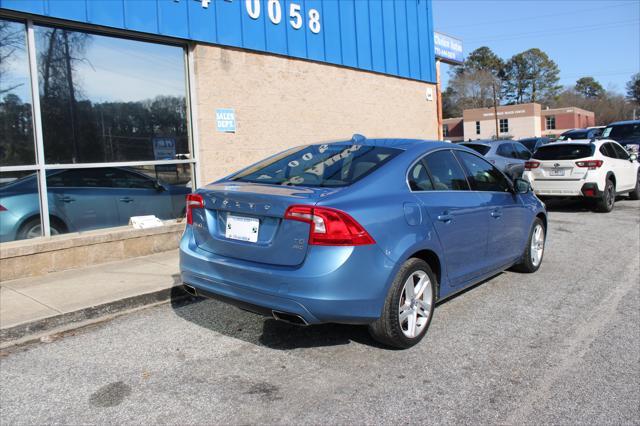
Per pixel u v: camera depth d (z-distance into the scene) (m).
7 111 6.04
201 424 3.08
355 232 3.53
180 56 7.77
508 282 5.98
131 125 7.22
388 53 11.77
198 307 5.23
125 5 6.87
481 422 3.07
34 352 4.16
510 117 81.19
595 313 4.91
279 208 3.59
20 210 6.18
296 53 9.37
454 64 16.05
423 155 4.50
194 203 4.18
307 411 3.21
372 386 3.51
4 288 5.50
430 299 4.22
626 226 9.66
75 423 3.11
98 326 4.73
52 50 6.39
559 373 3.69
